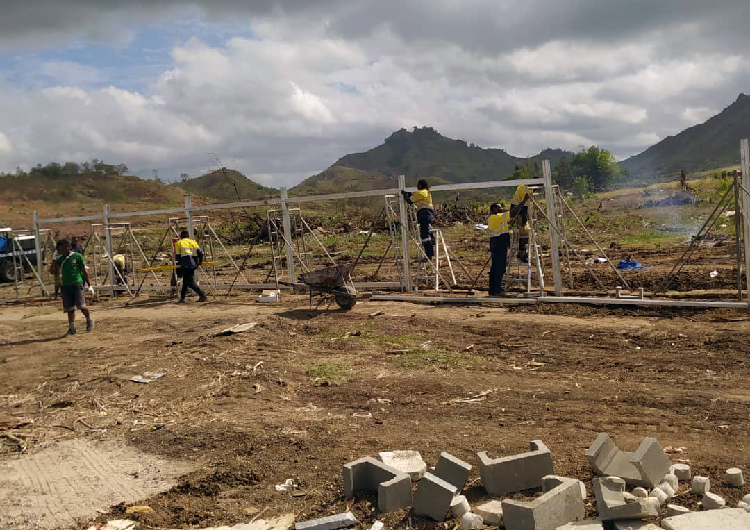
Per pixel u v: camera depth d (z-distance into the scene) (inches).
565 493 175.6
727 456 212.7
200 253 667.4
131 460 251.0
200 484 222.8
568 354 362.3
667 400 273.1
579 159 2810.0
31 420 312.5
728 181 1406.3
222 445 257.0
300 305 581.9
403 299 561.9
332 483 215.2
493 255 529.7
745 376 297.7
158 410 312.8
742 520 164.1
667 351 351.3
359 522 189.2
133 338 493.4
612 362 339.6
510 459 198.4
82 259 533.6
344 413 287.9
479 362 359.6
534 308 481.4
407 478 196.4
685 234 936.9
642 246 837.8
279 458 239.8
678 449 220.4
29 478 241.0
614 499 174.6
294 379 346.6
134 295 737.6
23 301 764.6
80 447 270.8
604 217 1277.1
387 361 372.2
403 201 583.8
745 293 464.4
